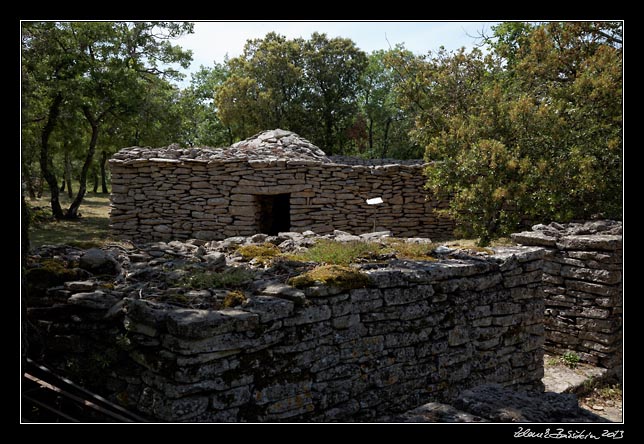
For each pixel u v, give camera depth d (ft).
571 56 40.47
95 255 14.90
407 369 14.46
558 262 20.83
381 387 13.87
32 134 60.90
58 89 55.26
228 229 40.22
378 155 106.63
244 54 96.37
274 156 43.37
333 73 95.61
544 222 33.83
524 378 17.56
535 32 41.16
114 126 70.69
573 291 20.39
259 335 11.48
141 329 11.46
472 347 16.07
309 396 12.37
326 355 12.83
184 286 13.20
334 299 13.02
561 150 31.94
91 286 13.44
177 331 10.41
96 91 60.64
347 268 14.01
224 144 108.37
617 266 19.42
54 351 13.52
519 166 31.86
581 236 20.71
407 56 58.49
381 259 16.24
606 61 34.04
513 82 43.50
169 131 70.95
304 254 16.25
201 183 40.40
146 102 66.13
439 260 16.58
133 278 14.34
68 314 13.43
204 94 112.98
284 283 13.19
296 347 12.22
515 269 17.37
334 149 104.47
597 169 30.99
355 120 106.32
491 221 34.63
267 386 11.71
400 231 42.09
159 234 40.57
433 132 49.26
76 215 62.39
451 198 41.78
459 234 36.70
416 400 14.56
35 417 11.76
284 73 92.17
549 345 21.22
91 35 60.49
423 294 14.83
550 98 36.09
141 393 11.54
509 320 17.11
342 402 13.06
